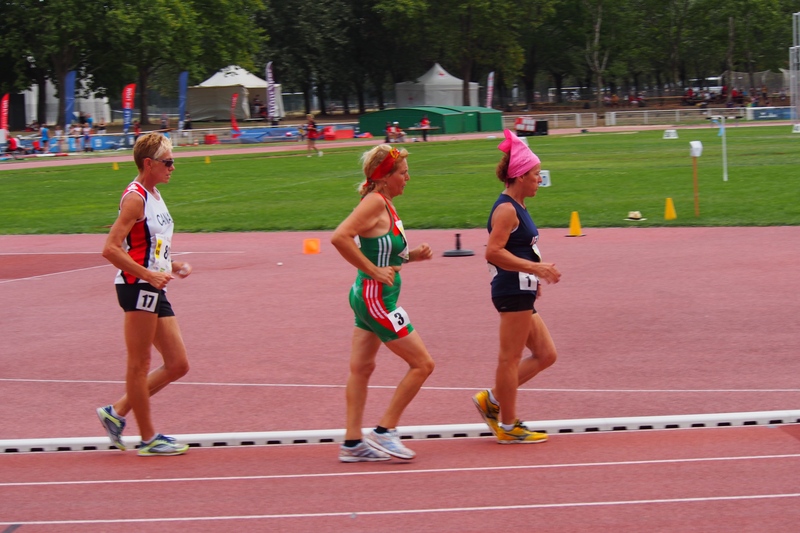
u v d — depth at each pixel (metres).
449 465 14.68
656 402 18.02
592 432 16.19
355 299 14.70
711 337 23.05
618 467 14.24
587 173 73.81
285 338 24.41
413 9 199.12
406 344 14.63
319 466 14.85
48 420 18.12
